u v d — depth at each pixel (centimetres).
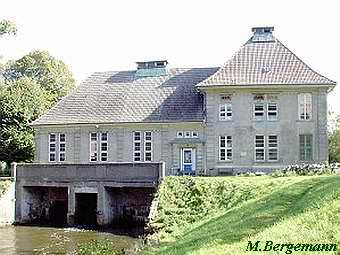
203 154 4344
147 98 4744
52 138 4722
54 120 4691
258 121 4291
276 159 4259
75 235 3250
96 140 4606
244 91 4319
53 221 4031
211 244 1493
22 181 3956
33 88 5812
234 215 2217
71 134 4659
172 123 4412
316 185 2152
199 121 4338
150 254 1898
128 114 4591
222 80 4334
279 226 1473
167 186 3344
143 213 3772
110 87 4978
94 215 3938
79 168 3784
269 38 4684
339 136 7294
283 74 4328
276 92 4284
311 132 4247
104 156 4575
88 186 3744
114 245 2734
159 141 4459
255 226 1666
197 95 4653
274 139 4278
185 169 4394
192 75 4925
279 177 3186
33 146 5466
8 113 5466
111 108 4706
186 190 3256
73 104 4850
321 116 4238
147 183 3566
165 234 2591
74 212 3775
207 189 3169
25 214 3962
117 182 3650
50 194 4109
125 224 3778
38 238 3133
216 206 2933
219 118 4344
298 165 3853
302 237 1301
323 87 4212
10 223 3862
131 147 4512
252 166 4266
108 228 3603
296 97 4272
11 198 3909
